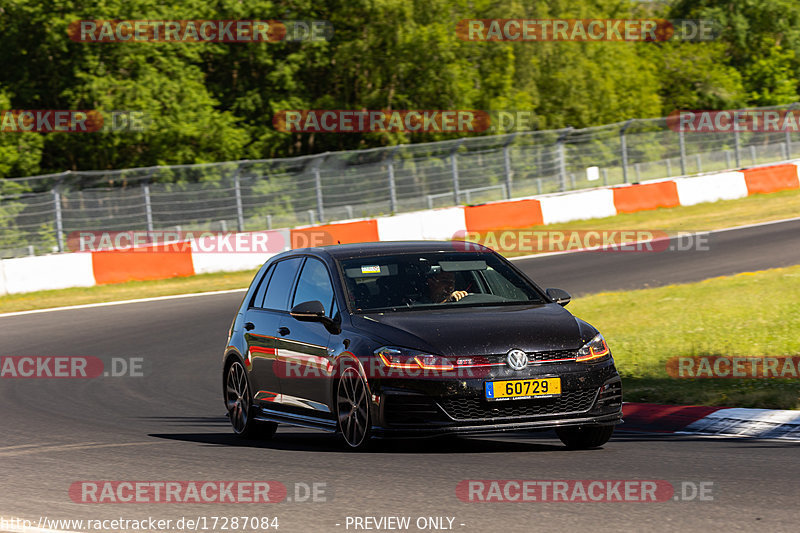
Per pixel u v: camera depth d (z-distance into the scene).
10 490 24.25
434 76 144.75
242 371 33.59
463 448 28.61
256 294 34.34
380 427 26.58
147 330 65.38
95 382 48.75
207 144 134.12
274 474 25.03
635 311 56.53
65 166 131.00
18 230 96.31
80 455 29.52
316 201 111.81
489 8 153.00
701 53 197.25
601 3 199.75
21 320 72.25
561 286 74.56
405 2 145.12
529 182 125.06
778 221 103.81
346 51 143.38
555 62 165.75
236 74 144.50
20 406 42.41
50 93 128.88
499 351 26.25
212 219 106.50
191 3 134.38
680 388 36.62
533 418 26.16
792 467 24.20
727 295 57.34
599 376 26.81
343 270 30.27
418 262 30.61
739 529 18.33
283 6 145.88
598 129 133.38
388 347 26.66
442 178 119.69
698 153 141.50
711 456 26.17
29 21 125.75
